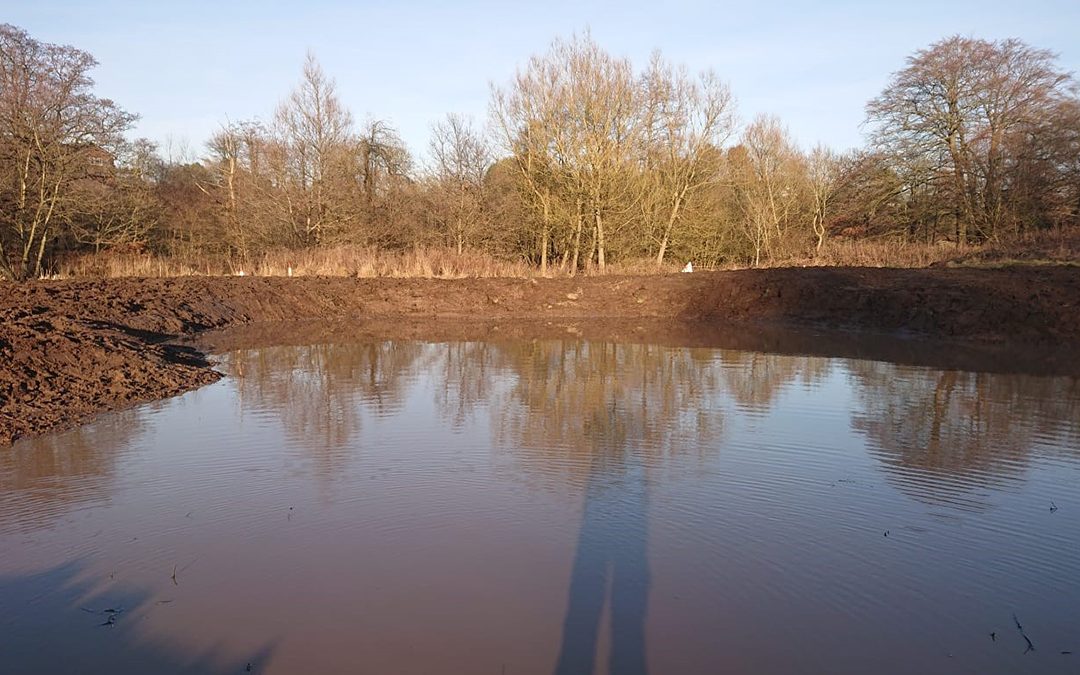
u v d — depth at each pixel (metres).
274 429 9.75
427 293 26.17
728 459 8.54
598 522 6.64
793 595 5.32
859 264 29.58
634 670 4.38
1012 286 18.73
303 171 34.03
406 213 35.62
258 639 4.71
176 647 4.62
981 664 4.51
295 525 6.54
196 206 38.41
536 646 4.63
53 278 25.98
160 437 9.31
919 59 31.14
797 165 38.12
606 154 31.23
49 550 6.03
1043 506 7.10
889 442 9.25
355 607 5.11
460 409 11.01
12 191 26.69
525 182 32.34
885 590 5.42
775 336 19.70
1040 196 29.17
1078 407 11.08
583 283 26.97
